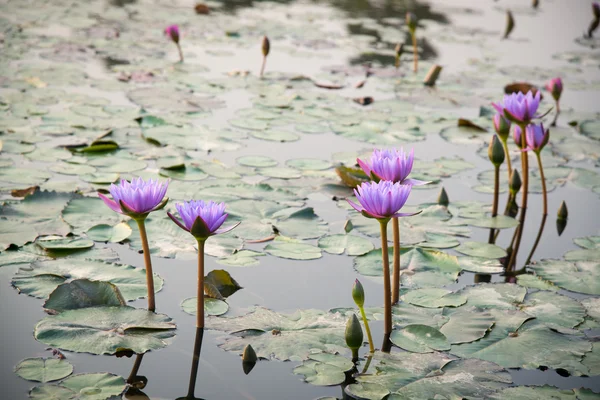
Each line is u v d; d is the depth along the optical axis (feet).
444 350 10.84
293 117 23.97
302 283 13.15
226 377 10.07
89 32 34.91
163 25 38.19
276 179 18.35
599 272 13.93
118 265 13.00
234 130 22.15
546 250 15.43
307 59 32.86
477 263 14.38
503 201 18.16
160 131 21.15
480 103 27.14
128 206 10.96
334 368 10.22
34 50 30.35
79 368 10.02
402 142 22.30
